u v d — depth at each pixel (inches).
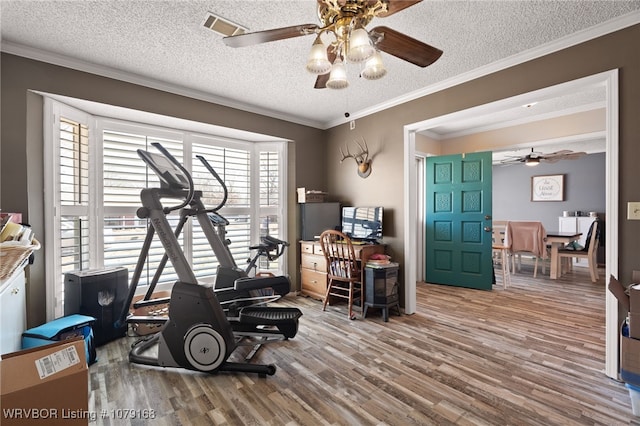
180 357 80.7
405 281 130.8
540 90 91.7
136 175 122.1
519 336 106.2
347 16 57.5
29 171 90.7
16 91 88.5
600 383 76.9
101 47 89.7
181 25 79.2
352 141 156.5
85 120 109.9
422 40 86.6
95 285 97.3
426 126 125.0
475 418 64.1
